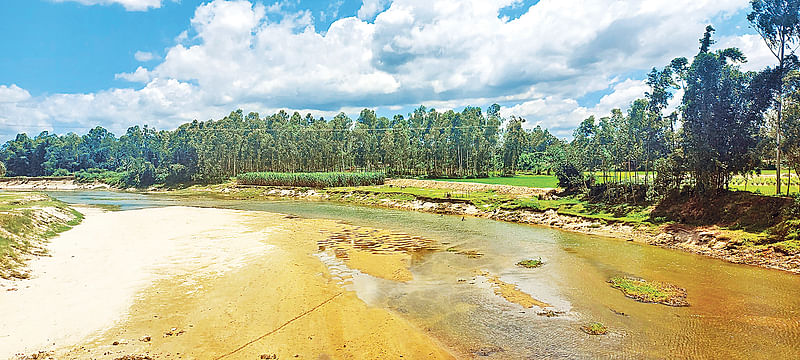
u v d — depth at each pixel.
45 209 37.28
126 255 25.73
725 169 32.44
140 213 49.19
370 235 35.56
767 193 33.59
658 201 37.88
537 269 24.48
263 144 111.44
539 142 131.12
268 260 25.56
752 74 32.97
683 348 14.37
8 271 19.92
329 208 58.38
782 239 25.95
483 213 48.97
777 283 21.34
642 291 20.09
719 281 21.84
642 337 15.21
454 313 17.47
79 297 17.91
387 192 67.62
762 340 14.91
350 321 16.34
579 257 27.52
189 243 30.31
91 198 79.94
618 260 26.64
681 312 17.58
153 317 16.16
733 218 30.41
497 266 25.25
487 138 107.56
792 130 29.70
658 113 41.28
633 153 42.12
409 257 27.56
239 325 15.66
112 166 157.62
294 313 16.98
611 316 17.20
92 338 14.17
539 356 13.84
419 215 49.94
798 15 29.36
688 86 35.75
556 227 40.19
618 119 45.56
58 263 23.03
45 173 141.25
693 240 30.34
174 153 121.00
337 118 121.19
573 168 51.53
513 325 16.28
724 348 14.34
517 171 116.19
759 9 31.08
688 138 35.06
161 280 20.88
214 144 115.94
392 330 15.60
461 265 25.47
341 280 21.92
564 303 18.75
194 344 14.00
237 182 101.12
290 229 38.25
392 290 20.44
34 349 13.20
